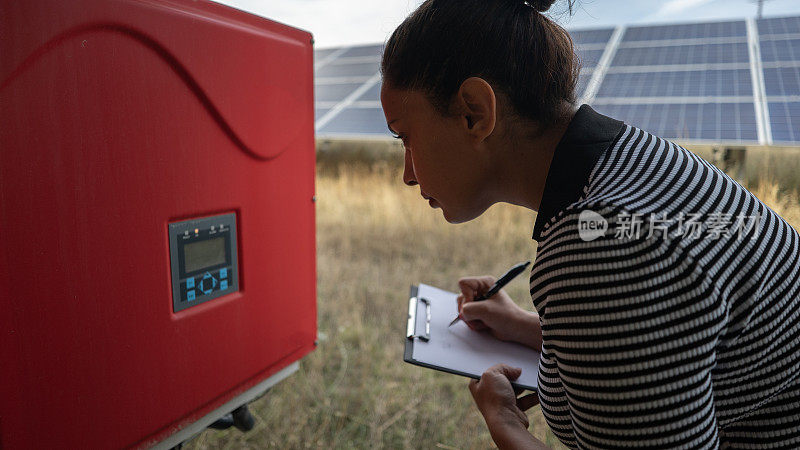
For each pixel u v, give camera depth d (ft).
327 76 25.90
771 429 2.05
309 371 7.68
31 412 2.50
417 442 6.28
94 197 2.66
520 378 2.95
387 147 19.25
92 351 2.75
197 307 3.40
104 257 2.75
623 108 15.92
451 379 7.64
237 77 3.43
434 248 12.47
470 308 3.42
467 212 2.48
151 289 3.05
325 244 13.03
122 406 2.96
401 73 2.29
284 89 3.89
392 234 13.39
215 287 3.51
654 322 1.61
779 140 12.38
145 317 3.03
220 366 3.63
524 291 9.84
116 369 2.89
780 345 1.93
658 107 15.66
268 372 4.14
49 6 2.35
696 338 1.61
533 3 2.27
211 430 6.31
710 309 1.63
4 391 2.38
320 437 6.27
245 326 3.81
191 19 3.04
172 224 3.13
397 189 15.97
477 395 2.80
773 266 1.90
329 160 20.11
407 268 11.48
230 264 3.61
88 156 2.60
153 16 2.82
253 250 3.80
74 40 2.48
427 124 2.29
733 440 2.16
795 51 17.24
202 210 3.32
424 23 2.21
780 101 14.30
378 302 9.88
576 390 1.75
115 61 2.68
